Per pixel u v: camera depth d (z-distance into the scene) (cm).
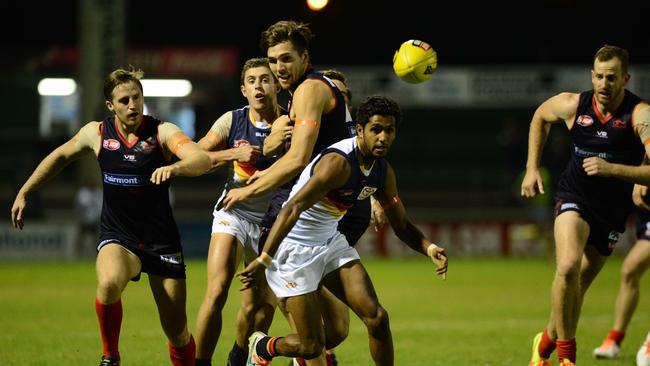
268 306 2625
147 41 12612
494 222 9288
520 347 3478
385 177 2266
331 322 2475
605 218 2670
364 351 3350
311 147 2227
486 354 3291
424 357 3216
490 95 10812
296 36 2316
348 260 2266
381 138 2120
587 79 10794
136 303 5062
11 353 3247
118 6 8656
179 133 2409
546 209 8556
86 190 8662
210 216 9394
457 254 9256
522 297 5519
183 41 12625
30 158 11256
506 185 10606
